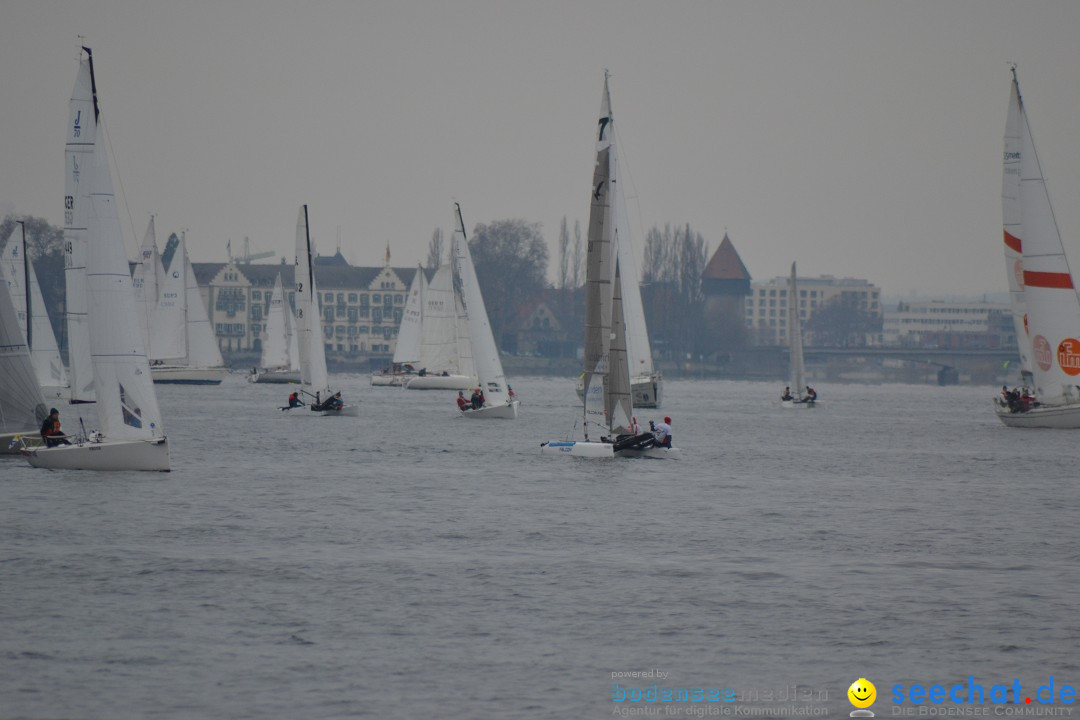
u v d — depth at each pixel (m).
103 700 97.75
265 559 146.12
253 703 97.56
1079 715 99.00
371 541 159.62
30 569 138.12
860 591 134.50
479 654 110.00
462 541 160.88
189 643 111.38
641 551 156.00
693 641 115.19
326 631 115.69
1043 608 127.81
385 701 98.50
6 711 95.31
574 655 110.44
